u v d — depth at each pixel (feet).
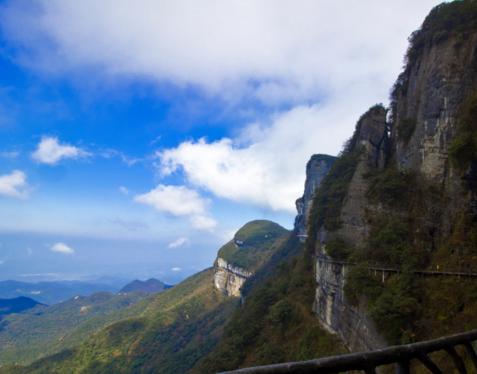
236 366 190.39
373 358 14.37
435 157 123.13
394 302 95.50
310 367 12.52
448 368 61.98
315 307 170.19
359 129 190.90
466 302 86.38
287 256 405.39
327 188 196.24
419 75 143.43
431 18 144.15
